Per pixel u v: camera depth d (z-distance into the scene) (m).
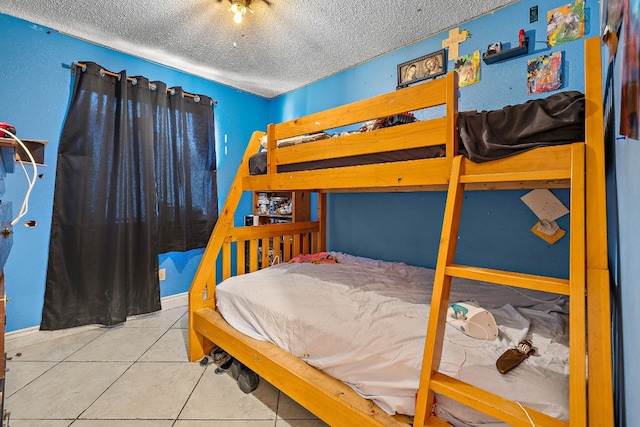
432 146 1.20
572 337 0.76
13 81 2.09
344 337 1.25
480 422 0.90
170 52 2.60
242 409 1.52
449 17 2.14
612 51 0.74
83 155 2.32
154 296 2.69
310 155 1.60
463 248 2.22
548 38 1.87
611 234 1.01
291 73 3.04
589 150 0.84
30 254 2.19
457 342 1.13
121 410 1.51
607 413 0.72
